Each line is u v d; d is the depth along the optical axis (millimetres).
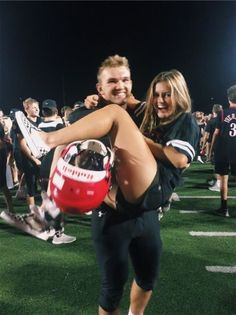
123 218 2027
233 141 5367
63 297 3088
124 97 2111
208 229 4922
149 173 1903
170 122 2010
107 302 2115
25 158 5082
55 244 4359
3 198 6855
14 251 4141
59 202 1709
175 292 3162
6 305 2961
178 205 6195
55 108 4844
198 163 11641
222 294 3137
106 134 1860
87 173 1665
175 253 4055
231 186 7844
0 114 7359
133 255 2184
